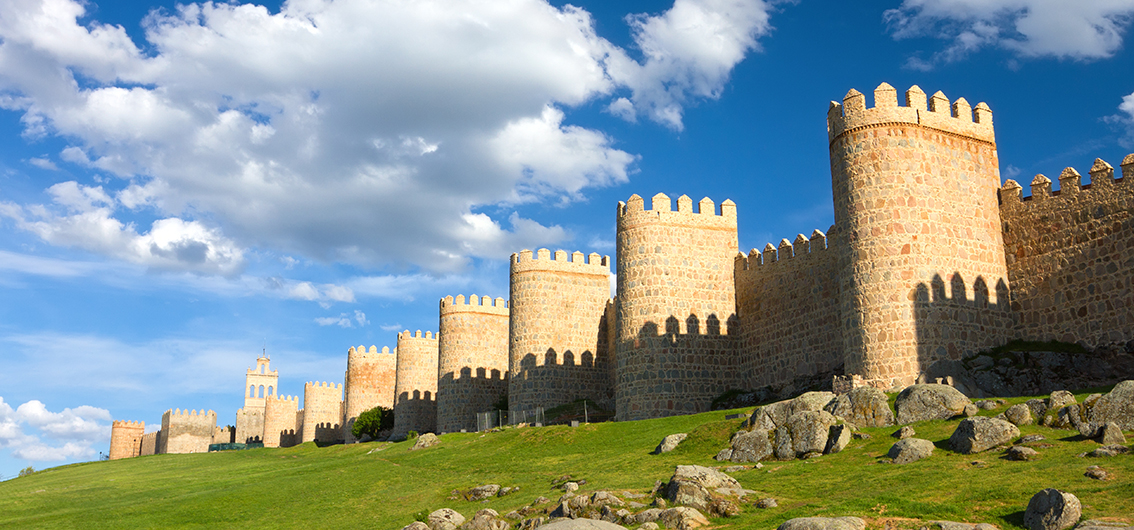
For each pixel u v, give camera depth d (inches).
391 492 1546.5
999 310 1727.4
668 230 2303.2
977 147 1803.6
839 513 907.4
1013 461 1040.8
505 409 3221.0
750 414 1604.3
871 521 868.0
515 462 1691.7
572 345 2874.0
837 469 1151.6
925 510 880.3
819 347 2046.0
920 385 1376.7
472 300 3297.2
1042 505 807.1
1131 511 790.5
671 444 1497.3
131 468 2502.5
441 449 2028.8
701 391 2228.1
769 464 1258.6
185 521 1430.9
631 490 1136.8
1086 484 894.4
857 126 1761.8
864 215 1718.8
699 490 1021.2
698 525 949.8
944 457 1112.8
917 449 1130.7
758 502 1005.8
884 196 1706.4
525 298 2878.9
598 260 2992.1
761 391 2158.0
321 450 2918.3
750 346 2260.1
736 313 2321.6
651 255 2277.3
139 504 1596.9
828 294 2043.6
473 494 1396.4
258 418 5398.6
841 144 1787.6
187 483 1940.2
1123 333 1566.2
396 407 3681.1
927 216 1700.3
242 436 5319.9
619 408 2236.7
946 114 1784.0
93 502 1713.8
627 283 2288.4
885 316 1656.0
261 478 1911.9
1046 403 1196.5
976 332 1683.1
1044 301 1701.5
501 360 3287.4
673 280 2273.6
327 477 1758.1
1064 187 1701.5
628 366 2230.6
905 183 1706.4
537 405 2770.7
